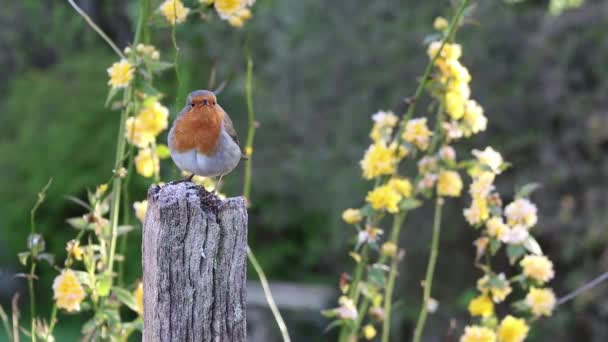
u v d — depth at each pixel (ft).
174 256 13.03
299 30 54.24
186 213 13.01
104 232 18.21
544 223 43.21
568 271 44.98
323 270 65.05
